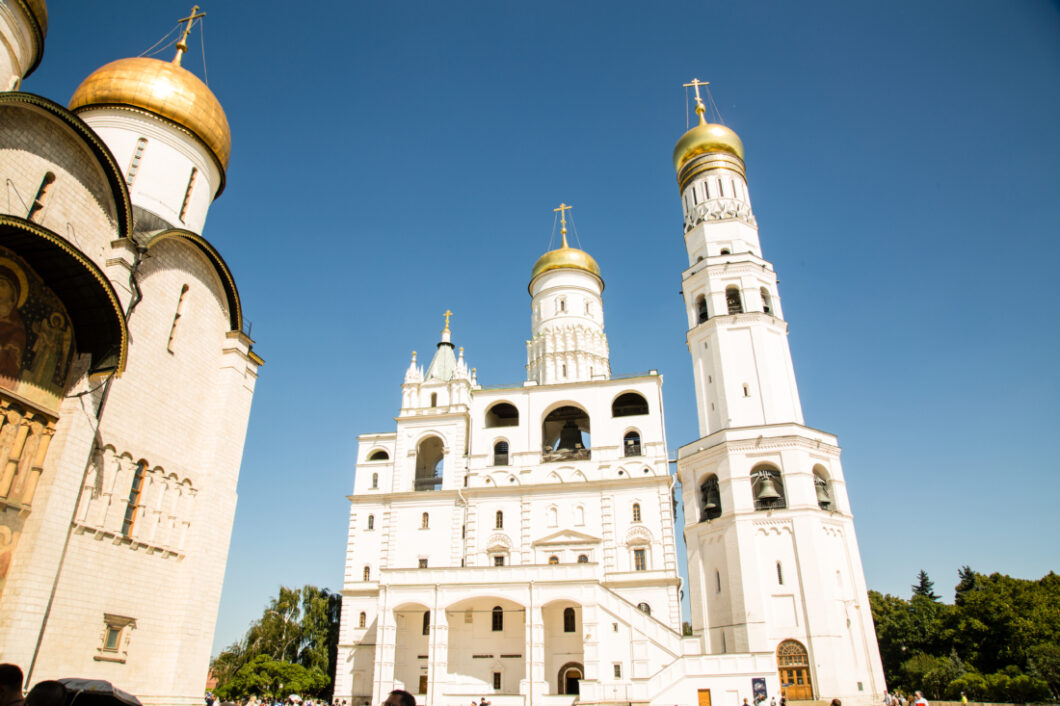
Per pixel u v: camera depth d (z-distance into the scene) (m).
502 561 55.59
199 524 30.23
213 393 32.72
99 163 25.64
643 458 56.84
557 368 66.31
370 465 63.72
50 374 23.92
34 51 28.80
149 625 27.44
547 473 58.03
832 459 48.47
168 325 30.05
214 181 36.66
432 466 68.38
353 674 54.81
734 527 45.66
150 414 28.52
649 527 54.19
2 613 21.23
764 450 47.28
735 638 43.38
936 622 70.69
